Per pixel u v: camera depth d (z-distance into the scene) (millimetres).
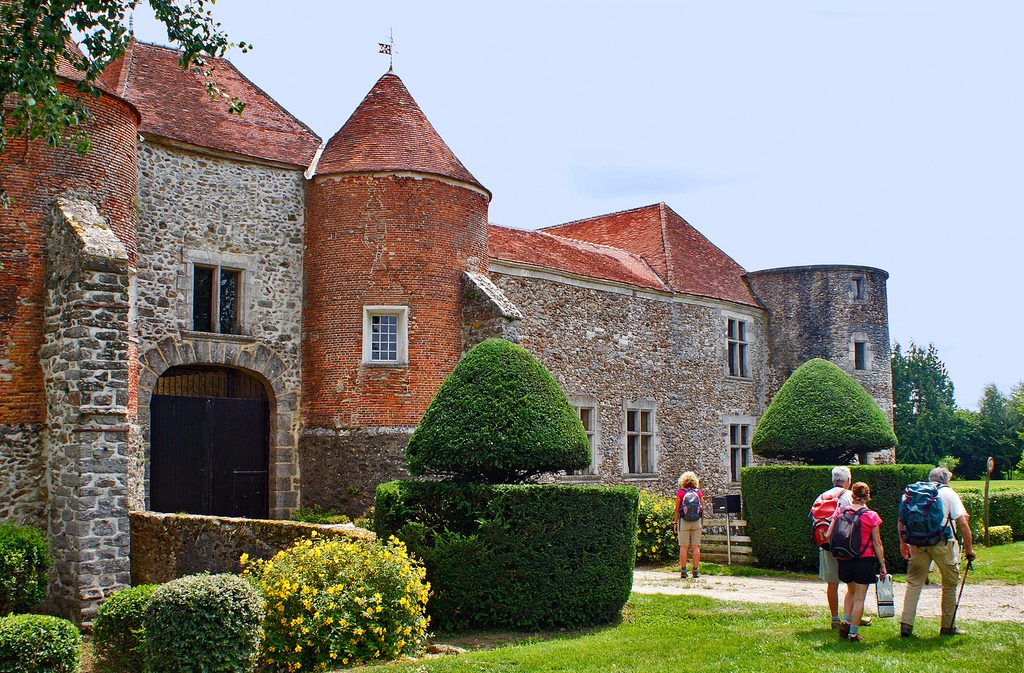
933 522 8664
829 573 9391
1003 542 18500
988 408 50719
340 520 14578
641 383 21297
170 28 9133
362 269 15742
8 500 11289
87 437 10836
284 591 8273
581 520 10266
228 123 16062
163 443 14531
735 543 16500
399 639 8672
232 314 15602
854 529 8719
